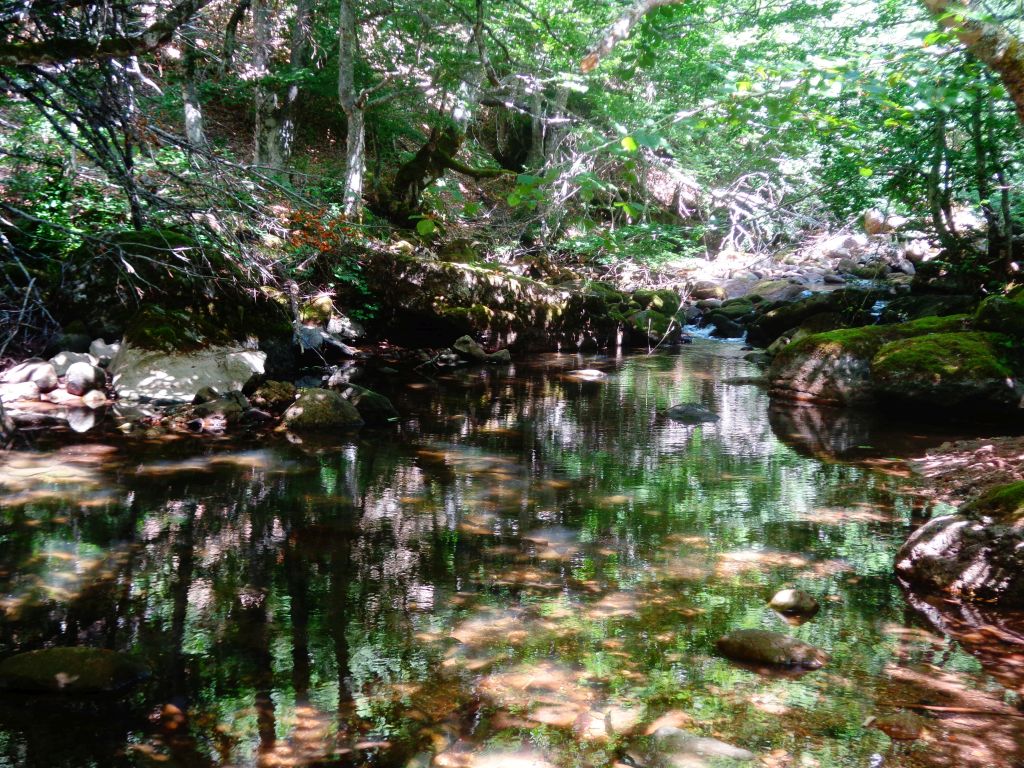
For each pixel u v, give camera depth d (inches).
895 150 456.4
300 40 549.3
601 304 564.4
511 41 457.1
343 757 102.6
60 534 178.9
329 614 144.6
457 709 114.7
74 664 117.5
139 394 312.8
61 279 291.9
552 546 182.7
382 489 223.0
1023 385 322.3
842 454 274.5
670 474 247.0
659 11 192.7
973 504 169.5
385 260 473.4
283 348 379.2
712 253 851.4
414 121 640.4
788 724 112.1
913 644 137.3
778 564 174.1
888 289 548.1
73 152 265.6
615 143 107.3
